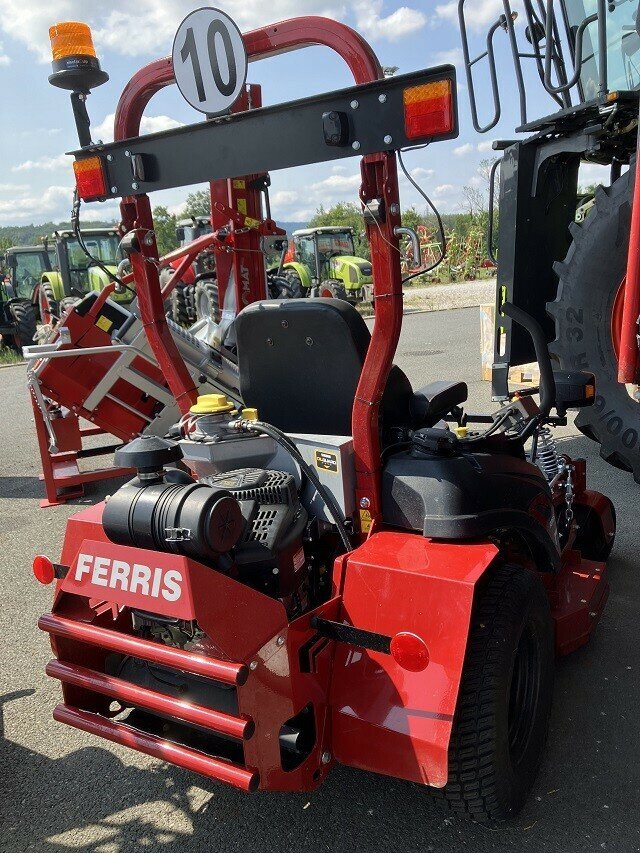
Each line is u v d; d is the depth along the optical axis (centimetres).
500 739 207
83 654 242
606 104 404
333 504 237
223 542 195
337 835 225
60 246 1308
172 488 203
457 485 224
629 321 367
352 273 1927
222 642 184
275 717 196
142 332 548
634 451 464
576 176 534
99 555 203
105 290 545
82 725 224
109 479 653
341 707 212
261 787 192
